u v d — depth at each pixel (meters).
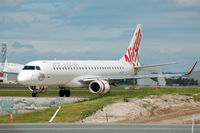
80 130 34.41
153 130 34.91
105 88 74.81
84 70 81.44
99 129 35.25
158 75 81.25
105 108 52.53
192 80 136.50
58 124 39.59
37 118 46.16
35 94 73.75
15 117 47.25
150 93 67.94
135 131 34.03
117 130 34.62
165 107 58.47
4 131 33.28
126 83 131.62
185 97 66.50
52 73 73.00
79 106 53.56
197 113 53.25
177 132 33.84
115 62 94.19
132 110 52.88
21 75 69.19
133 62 100.19
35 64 71.31
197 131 34.84
